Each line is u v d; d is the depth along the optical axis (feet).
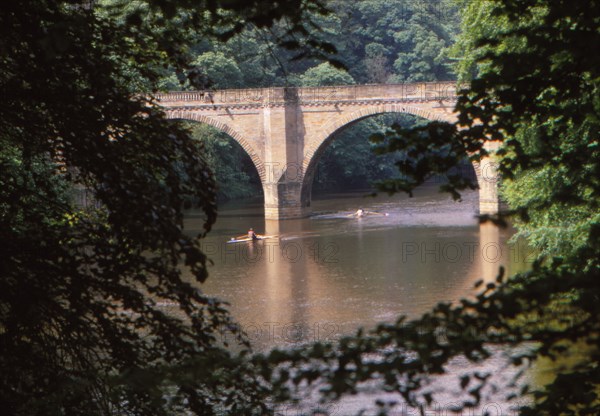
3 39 46.29
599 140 42.98
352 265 207.92
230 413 46.37
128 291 50.49
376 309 157.79
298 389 31.37
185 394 45.96
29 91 49.52
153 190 49.34
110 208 49.93
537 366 86.07
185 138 50.80
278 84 382.83
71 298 50.42
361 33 476.13
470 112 39.58
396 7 476.54
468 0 165.99
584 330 30.50
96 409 46.14
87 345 50.49
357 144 446.60
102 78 48.93
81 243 51.52
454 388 78.48
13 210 52.80
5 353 47.83
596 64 37.01
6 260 49.88
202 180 50.16
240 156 433.89
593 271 32.65
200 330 50.06
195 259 48.24
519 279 33.42
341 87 315.78
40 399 45.19
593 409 32.37
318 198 399.85
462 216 299.58
